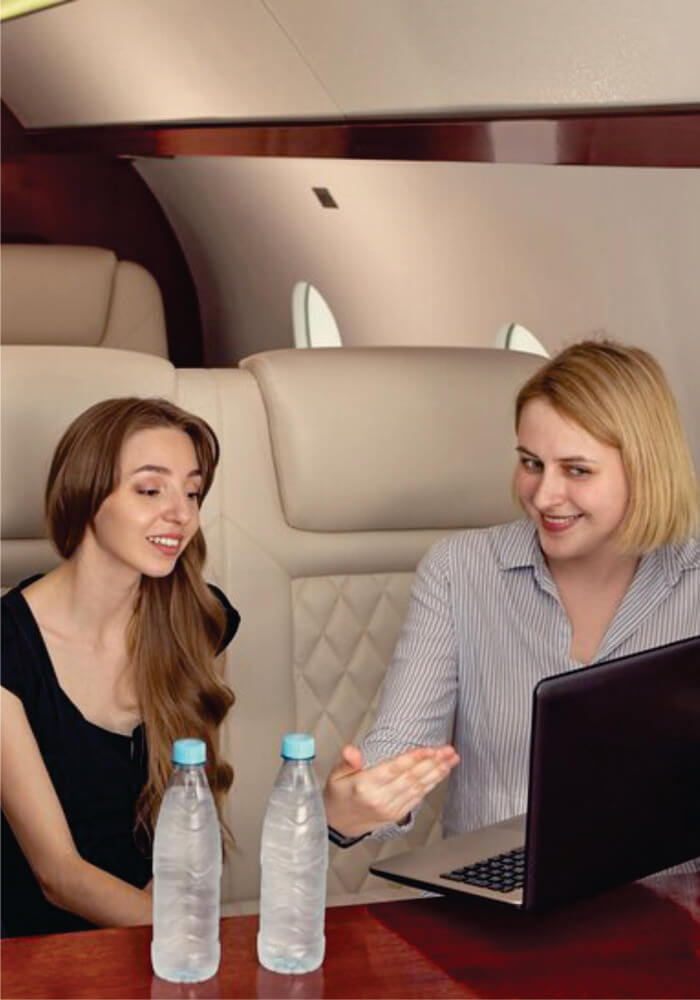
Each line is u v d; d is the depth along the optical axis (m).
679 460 2.13
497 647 2.28
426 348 2.74
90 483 2.18
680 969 1.69
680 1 2.47
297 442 2.56
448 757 1.83
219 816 2.39
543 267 3.94
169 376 2.49
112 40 4.68
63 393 2.40
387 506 2.63
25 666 2.21
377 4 3.17
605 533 2.13
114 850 2.27
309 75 3.77
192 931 1.61
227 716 2.56
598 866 1.77
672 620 2.24
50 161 6.68
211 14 3.88
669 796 1.84
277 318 6.23
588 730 1.71
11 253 5.35
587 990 1.63
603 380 2.10
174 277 6.93
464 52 3.08
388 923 1.78
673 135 2.81
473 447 2.67
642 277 3.49
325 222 5.16
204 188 6.03
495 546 2.31
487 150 3.33
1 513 2.38
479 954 1.70
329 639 2.63
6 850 2.21
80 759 2.23
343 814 1.84
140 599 2.28
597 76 2.84
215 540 2.54
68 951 1.67
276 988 1.60
